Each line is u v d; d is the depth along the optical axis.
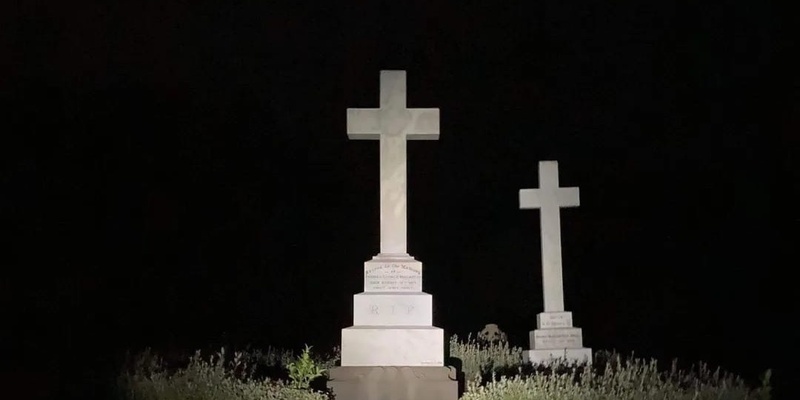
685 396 8.98
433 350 9.75
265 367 11.48
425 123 10.98
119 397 9.00
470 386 9.99
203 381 9.30
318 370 9.86
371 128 10.95
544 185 14.04
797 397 9.94
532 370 11.79
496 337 15.99
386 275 10.34
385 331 9.79
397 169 10.84
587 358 13.12
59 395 9.45
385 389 9.55
